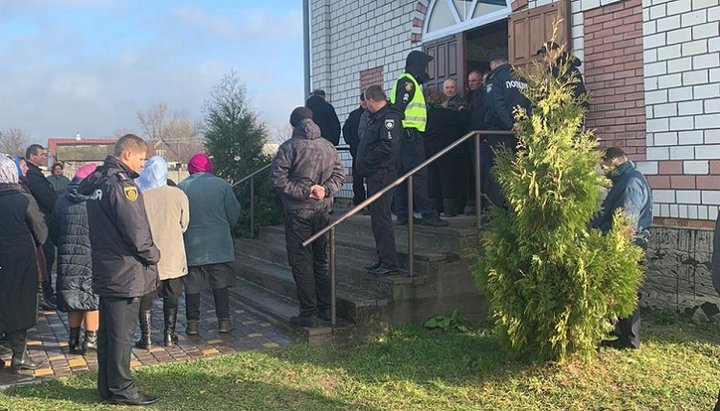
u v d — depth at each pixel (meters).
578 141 5.04
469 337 5.97
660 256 6.56
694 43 6.22
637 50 6.72
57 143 37.91
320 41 12.15
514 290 5.01
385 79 10.69
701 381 4.78
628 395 4.56
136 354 5.76
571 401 4.51
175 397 4.75
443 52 9.67
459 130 8.25
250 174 9.91
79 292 5.70
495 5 8.62
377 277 6.38
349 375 5.14
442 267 6.37
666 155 6.51
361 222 8.24
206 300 8.01
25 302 5.32
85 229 5.69
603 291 4.80
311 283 5.96
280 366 5.34
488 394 4.70
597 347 5.36
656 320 6.35
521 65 7.98
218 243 6.30
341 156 11.48
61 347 6.11
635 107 6.78
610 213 5.48
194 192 6.28
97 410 4.50
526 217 4.89
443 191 8.23
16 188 5.37
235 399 4.70
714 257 3.22
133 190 4.51
